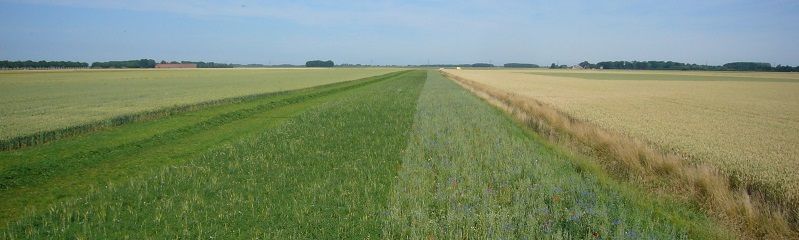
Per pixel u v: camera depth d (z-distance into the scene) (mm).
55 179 11750
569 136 18500
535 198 9656
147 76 92125
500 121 21328
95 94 40688
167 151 15391
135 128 20078
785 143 16625
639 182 11352
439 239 7652
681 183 10977
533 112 27625
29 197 10250
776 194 10211
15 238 7824
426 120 21172
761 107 33625
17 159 13641
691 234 8133
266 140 16688
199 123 21750
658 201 9672
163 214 8891
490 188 10273
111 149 15336
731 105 35312
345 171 12102
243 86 54844
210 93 40875
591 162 13133
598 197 9438
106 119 21359
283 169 12297
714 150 15086
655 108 31969
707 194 10133
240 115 26016
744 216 8852
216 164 13016
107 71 130250
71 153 14445
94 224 8422
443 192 9766
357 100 33938
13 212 9305
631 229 8031
